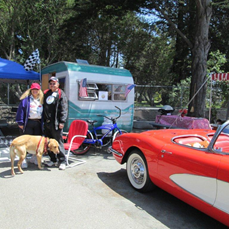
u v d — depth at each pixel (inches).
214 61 549.0
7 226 108.7
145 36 794.8
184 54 709.3
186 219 123.1
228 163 99.8
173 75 754.2
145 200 142.4
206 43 372.2
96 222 114.5
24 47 611.8
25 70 312.3
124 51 813.2
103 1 475.2
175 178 122.6
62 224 111.7
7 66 306.3
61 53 733.9
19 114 190.1
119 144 171.2
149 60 858.1
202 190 108.0
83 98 263.1
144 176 147.6
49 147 183.3
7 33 584.4
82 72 264.7
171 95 518.6
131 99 307.3
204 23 369.4
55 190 149.9
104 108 282.4
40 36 631.8
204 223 120.2
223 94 498.0
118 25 754.2
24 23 612.4
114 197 144.4
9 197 137.7
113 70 294.5
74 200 137.1
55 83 190.2
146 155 142.6
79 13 572.1
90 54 778.2
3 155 217.6
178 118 293.0
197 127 270.1
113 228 110.1
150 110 499.5
